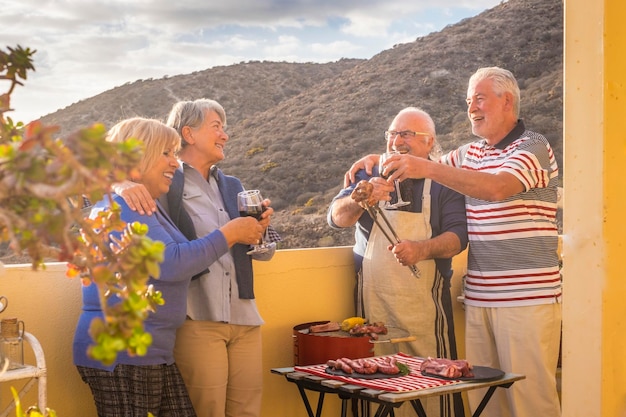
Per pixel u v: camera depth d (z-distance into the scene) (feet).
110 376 8.74
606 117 8.99
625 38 9.11
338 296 13.42
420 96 115.34
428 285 12.43
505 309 11.95
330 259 13.32
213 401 10.12
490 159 12.19
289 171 109.40
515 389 11.99
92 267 3.73
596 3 8.96
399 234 12.39
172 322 9.04
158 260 3.72
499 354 12.16
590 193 9.14
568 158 9.34
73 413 10.42
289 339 12.78
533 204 11.91
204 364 10.05
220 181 10.72
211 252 9.16
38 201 3.33
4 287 9.82
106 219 4.32
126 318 3.57
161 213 9.55
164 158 9.22
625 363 9.32
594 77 9.05
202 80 129.80
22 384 9.88
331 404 13.37
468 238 12.41
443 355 12.49
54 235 3.39
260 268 12.42
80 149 3.22
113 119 110.11
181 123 10.43
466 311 12.59
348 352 11.19
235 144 119.85
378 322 12.17
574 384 9.37
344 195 12.75
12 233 3.26
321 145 112.47
